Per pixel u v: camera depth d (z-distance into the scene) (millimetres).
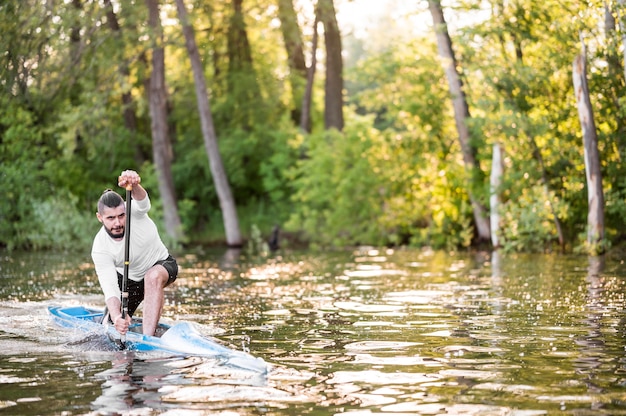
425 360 7043
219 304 11180
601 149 21016
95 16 26078
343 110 34969
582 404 5500
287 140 32531
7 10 24141
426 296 11891
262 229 30828
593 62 20656
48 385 6227
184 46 27938
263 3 31094
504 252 22125
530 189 22250
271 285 13922
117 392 5977
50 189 27969
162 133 28844
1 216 26188
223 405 5574
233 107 34156
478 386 6055
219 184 28375
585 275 14781
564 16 20609
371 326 9016
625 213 20500
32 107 28016
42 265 18828
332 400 5688
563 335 8258
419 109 25078
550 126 21484
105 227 8398
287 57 35531
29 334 8602
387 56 25625
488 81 21766
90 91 27641
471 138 24031
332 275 15891
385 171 26531
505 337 8172
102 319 8906
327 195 27953
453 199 25172
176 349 7547
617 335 8227
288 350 7582
